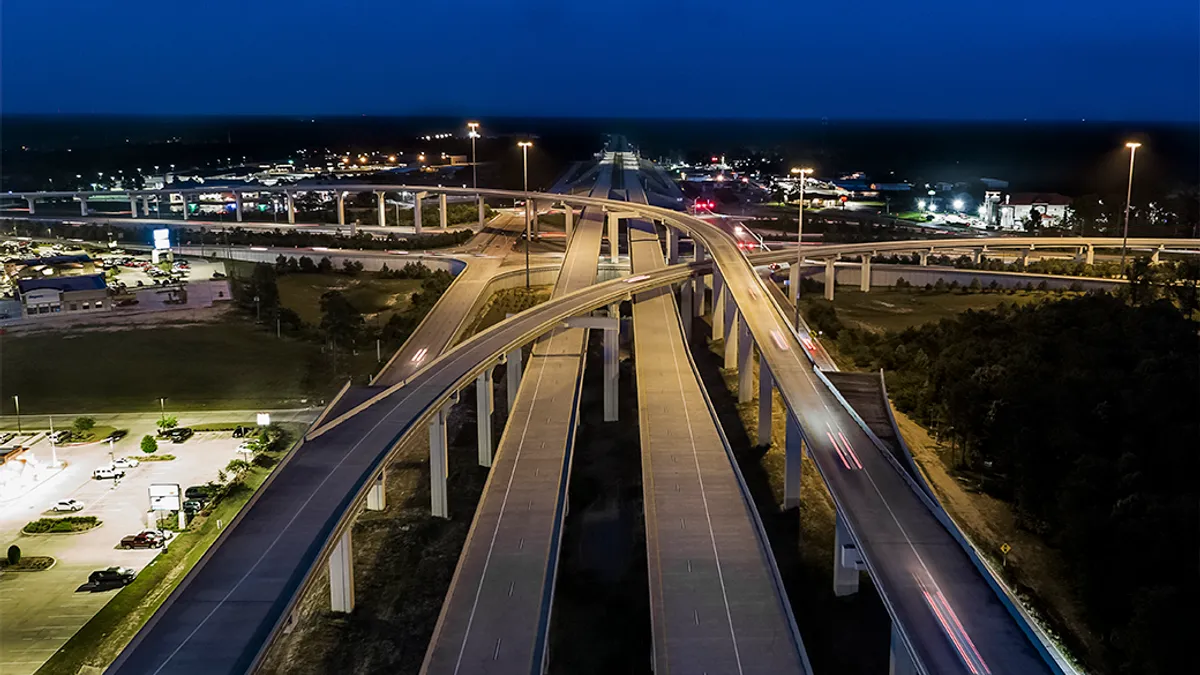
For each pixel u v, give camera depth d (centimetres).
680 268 19300
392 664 7856
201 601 6750
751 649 6675
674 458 10250
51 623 8300
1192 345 12912
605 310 17050
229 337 17712
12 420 13462
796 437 10381
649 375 13462
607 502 11156
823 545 9812
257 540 7625
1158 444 9875
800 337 13012
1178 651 7000
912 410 13512
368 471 8956
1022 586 8869
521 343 13425
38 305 19188
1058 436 10325
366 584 9150
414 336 15762
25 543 9794
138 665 6041
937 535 7419
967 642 5953
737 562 7906
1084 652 7888
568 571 9500
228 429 13062
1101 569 8462
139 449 12300
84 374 15475
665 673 6384
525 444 10956
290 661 7894
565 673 7806
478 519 8931
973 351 13288
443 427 10756
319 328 18188
